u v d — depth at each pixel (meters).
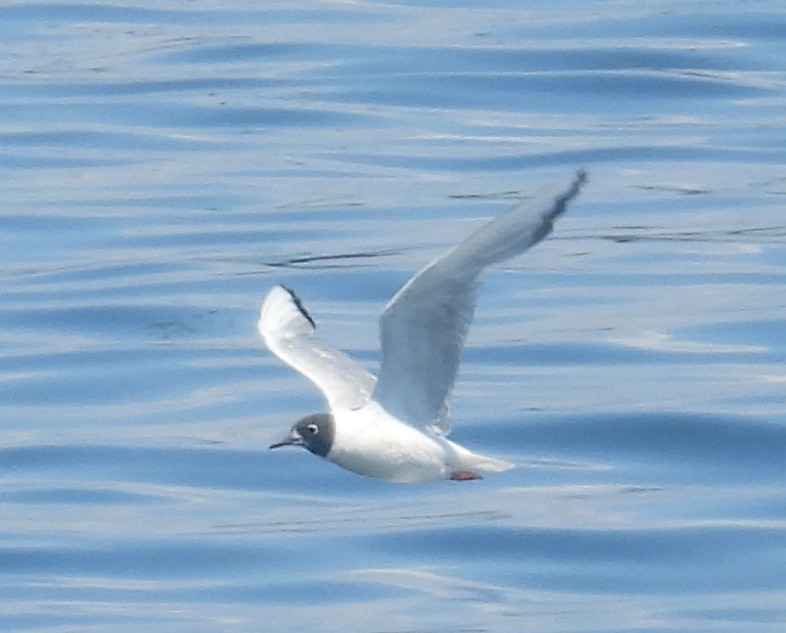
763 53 34.03
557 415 20.59
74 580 17.84
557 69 33.38
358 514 18.97
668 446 20.06
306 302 23.77
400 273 24.53
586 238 26.31
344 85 32.88
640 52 33.91
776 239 26.03
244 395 21.33
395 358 12.61
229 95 32.34
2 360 22.23
